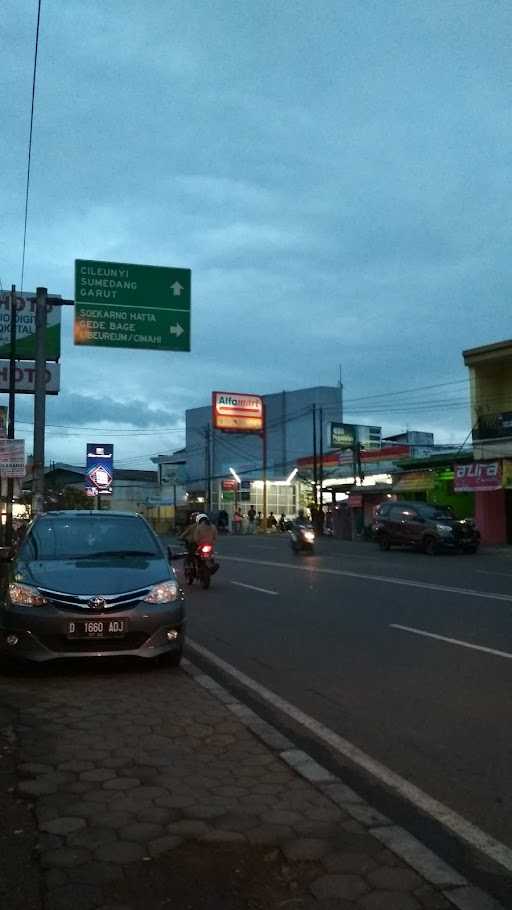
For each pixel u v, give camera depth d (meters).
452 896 3.45
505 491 32.81
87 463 26.31
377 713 6.59
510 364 32.59
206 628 11.34
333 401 63.09
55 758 5.26
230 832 4.07
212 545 17.16
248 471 63.69
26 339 25.47
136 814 4.30
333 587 16.75
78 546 8.82
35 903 3.37
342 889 3.49
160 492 75.81
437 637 10.25
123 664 8.23
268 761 5.22
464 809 4.52
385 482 46.78
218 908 3.34
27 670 7.93
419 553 29.20
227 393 60.16
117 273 16.33
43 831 4.07
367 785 4.92
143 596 7.65
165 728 5.96
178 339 16.56
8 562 9.17
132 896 3.43
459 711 6.62
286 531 55.19
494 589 16.00
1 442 15.26
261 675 8.10
